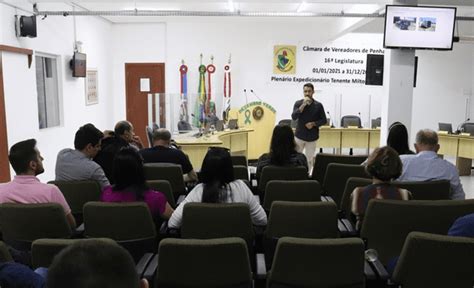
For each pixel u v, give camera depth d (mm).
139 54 10086
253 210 2693
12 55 5566
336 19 9102
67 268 693
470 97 10250
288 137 3754
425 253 1887
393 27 5621
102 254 719
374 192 2633
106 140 3943
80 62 7668
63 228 2408
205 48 10023
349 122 9453
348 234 2660
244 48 10047
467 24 9062
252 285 2074
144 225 2434
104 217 2408
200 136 6957
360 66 10133
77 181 3064
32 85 6129
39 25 6449
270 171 3625
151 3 7699
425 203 2359
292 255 1888
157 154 4172
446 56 10211
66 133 7484
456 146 7973
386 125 6344
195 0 6914
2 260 1628
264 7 8031
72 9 7648
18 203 2436
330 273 1911
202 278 1913
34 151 2648
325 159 4359
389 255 2455
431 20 5586
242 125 9031
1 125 5277
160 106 8109
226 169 2646
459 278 1904
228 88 10031
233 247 1865
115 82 10148
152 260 2139
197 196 2652
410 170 3326
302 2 6793
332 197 3861
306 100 6641
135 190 2703
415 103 10352
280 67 10102
